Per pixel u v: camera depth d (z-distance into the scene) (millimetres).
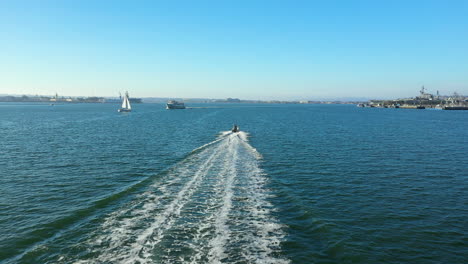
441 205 24125
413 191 27672
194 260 15055
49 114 164250
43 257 15500
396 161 40719
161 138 63000
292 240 17656
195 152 44812
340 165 38000
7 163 37719
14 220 20172
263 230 18750
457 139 64812
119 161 39156
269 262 15250
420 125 105375
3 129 80312
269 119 136250
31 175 31938
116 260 15055
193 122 111250
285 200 24422
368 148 51688
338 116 171750
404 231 19375
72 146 51500
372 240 18047
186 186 27250
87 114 167125
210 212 21234
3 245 16828
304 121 124125
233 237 17656
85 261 15055
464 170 35688
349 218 21250
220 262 14961
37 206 22812
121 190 26484
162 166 36344
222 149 47688
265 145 54250
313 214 21406
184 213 20906
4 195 25391
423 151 48812
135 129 82062
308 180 30875
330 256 16125
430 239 18375
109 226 18891
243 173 32438
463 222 20844
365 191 27516
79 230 18422
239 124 104188
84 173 32906
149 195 24703
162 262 14836
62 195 25438
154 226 18812
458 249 17281
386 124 109812
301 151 48031
